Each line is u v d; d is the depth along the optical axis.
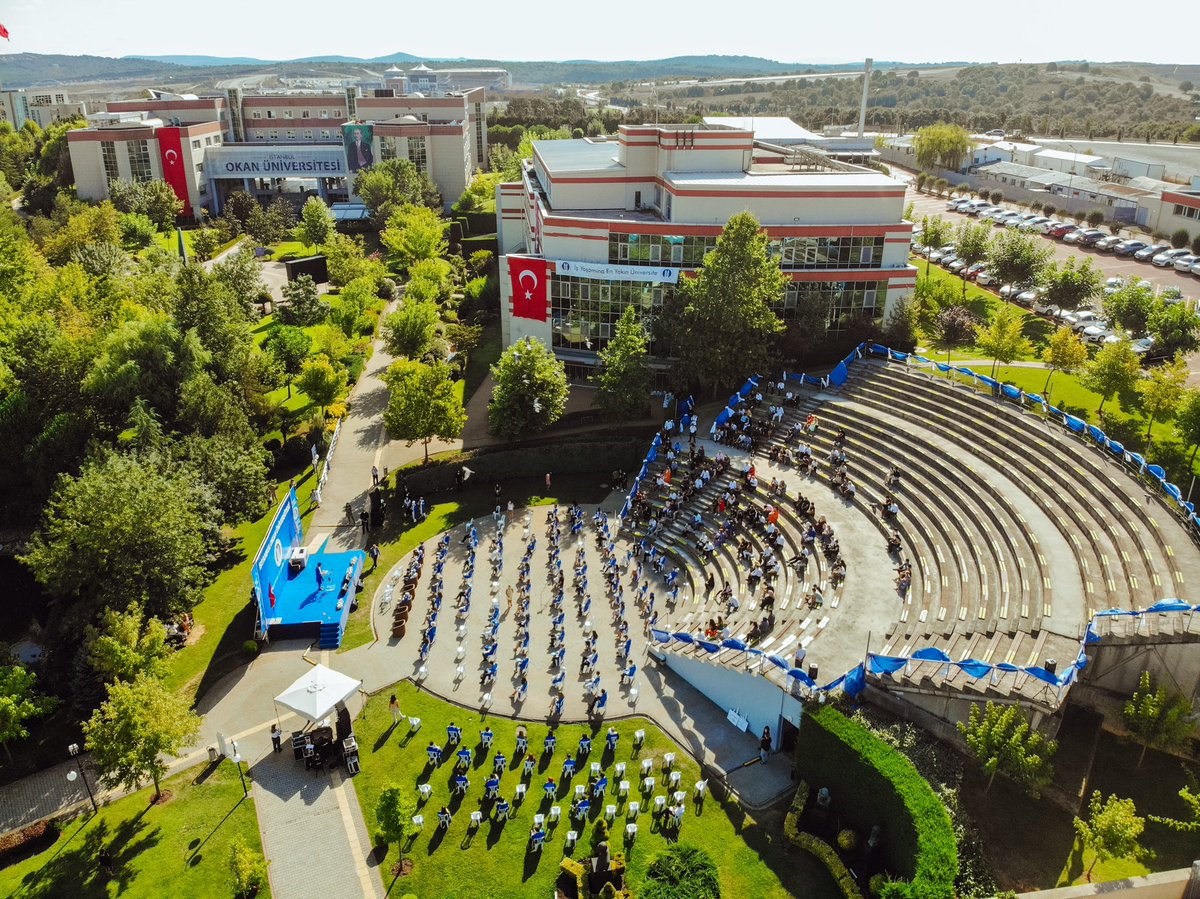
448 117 196.75
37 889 38.34
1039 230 126.38
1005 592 46.56
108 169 173.12
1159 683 41.19
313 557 63.28
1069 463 56.75
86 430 75.12
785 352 77.44
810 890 36.44
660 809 40.72
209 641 55.66
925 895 31.17
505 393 73.50
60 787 45.56
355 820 41.47
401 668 52.03
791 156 96.69
